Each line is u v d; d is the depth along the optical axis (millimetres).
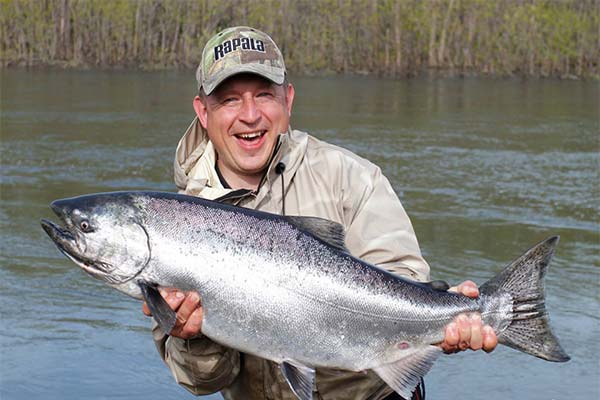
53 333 3711
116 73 21516
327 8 25234
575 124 11750
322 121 11344
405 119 11906
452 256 4891
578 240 5348
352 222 2293
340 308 2104
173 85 17781
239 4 25703
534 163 8195
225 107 2248
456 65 25875
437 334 2133
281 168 2271
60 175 7180
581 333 3777
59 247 2098
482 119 12172
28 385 3291
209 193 2271
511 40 25641
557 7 26297
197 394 2318
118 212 2072
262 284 2078
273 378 2305
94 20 24891
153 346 3646
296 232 2113
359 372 2176
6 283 4277
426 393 3299
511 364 3537
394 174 7406
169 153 8484
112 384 3334
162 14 25438
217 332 2096
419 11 25797
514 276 2146
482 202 6387
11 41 24531
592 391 3320
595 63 25734
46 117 11250
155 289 2066
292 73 22844
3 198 6211
